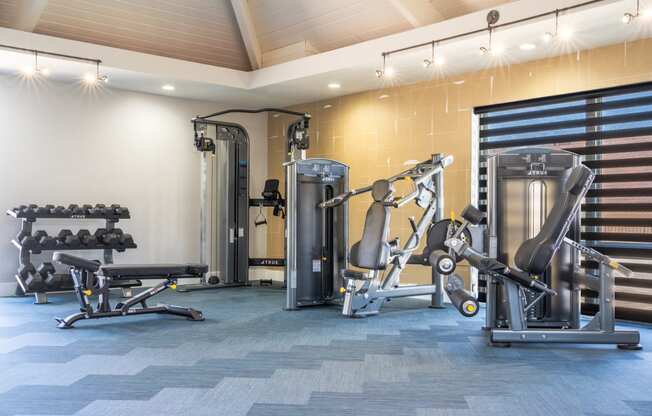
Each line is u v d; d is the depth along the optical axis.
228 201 6.88
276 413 2.43
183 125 7.22
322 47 6.32
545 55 5.15
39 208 5.75
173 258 7.13
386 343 3.83
